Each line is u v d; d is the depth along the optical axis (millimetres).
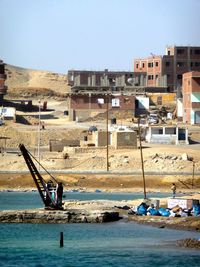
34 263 185500
